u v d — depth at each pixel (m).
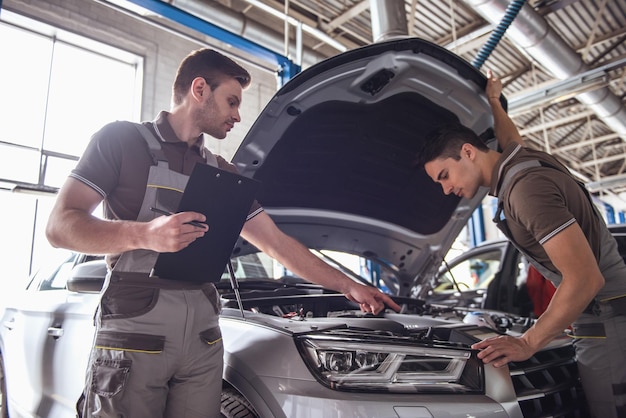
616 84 7.21
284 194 2.02
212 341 1.17
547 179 1.29
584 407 1.55
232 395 1.29
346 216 2.24
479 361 1.27
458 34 5.96
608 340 1.42
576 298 1.15
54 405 1.88
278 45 5.57
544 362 1.49
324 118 1.80
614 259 1.44
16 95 5.76
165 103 6.71
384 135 1.97
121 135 1.14
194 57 1.24
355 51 1.59
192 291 1.15
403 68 1.71
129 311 1.06
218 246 1.09
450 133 1.50
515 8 2.55
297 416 1.07
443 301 4.07
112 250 1.00
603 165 11.44
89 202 1.07
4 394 2.40
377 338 1.23
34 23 5.81
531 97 5.22
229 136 7.00
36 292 2.49
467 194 1.54
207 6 4.91
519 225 1.38
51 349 1.99
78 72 6.28
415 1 4.70
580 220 1.33
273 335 1.28
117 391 1.00
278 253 1.52
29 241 5.68
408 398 1.11
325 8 5.55
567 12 5.54
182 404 1.12
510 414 1.20
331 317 1.81
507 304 3.54
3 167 5.57
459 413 1.12
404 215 2.31
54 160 5.93
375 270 5.51
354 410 1.04
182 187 1.16
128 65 6.73
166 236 0.95
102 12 6.32
